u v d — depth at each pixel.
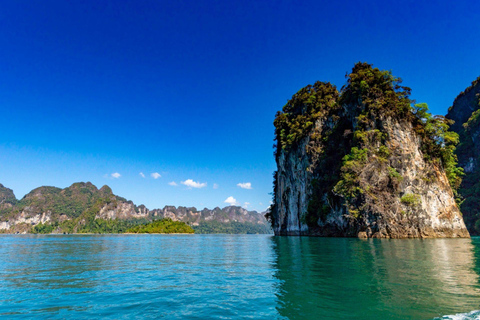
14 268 16.66
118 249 32.41
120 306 8.57
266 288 10.54
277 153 81.19
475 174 83.38
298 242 37.75
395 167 44.31
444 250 22.75
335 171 54.66
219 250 29.27
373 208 42.97
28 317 7.66
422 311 7.64
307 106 69.25
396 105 47.22
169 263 18.56
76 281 12.48
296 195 67.19
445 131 54.25
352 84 52.50
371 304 8.28
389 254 20.05
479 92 100.00
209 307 8.33
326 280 11.51
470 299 8.64
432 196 44.88
